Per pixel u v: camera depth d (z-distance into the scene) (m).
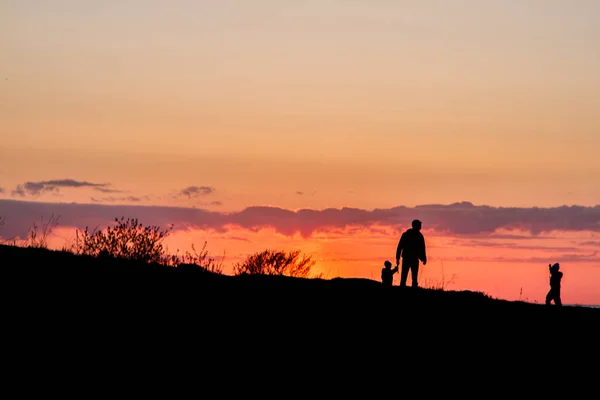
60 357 15.66
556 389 19.95
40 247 25.86
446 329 24.11
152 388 15.05
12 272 20.81
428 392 17.78
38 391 13.88
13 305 18.12
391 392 17.44
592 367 22.61
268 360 18.00
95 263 24.05
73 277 21.50
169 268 25.97
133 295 20.88
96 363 15.73
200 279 24.61
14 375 14.37
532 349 23.55
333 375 17.83
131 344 17.19
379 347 20.73
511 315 28.28
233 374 16.69
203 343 18.23
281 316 21.92
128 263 25.27
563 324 28.20
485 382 19.48
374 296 27.16
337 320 22.64
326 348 19.73
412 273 30.95
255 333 19.83
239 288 24.45
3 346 15.63
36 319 17.50
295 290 25.88
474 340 23.41
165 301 20.95
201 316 20.27
